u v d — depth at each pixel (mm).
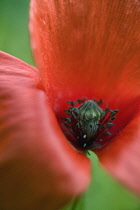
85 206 233
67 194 167
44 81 193
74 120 211
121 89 217
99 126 212
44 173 172
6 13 278
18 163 174
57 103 213
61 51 210
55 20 207
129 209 240
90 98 219
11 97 186
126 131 200
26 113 182
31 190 171
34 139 177
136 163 178
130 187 169
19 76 195
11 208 171
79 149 209
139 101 214
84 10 212
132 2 214
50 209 168
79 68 215
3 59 200
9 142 177
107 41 214
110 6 213
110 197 240
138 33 213
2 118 182
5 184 173
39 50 188
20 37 275
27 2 279
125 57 215
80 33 212
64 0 211
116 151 187
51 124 183
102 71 216
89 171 177
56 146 177
